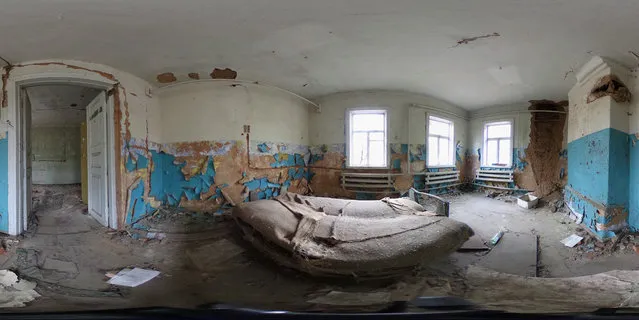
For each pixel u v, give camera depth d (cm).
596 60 367
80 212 468
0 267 278
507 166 731
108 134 408
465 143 799
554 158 684
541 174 691
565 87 532
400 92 625
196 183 503
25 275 268
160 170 501
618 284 240
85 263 301
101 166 418
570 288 237
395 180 629
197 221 447
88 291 244
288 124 603
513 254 331
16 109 360
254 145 539
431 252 276
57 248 331
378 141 645
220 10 268
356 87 583
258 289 249
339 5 262
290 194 452
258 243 335
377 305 99
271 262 308
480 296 225
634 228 357
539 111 686
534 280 262
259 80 514
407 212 381
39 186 713
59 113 691
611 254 325
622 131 367
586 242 366
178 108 502
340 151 641
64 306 213
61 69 369
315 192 655
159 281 266
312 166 662
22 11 254
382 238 288
